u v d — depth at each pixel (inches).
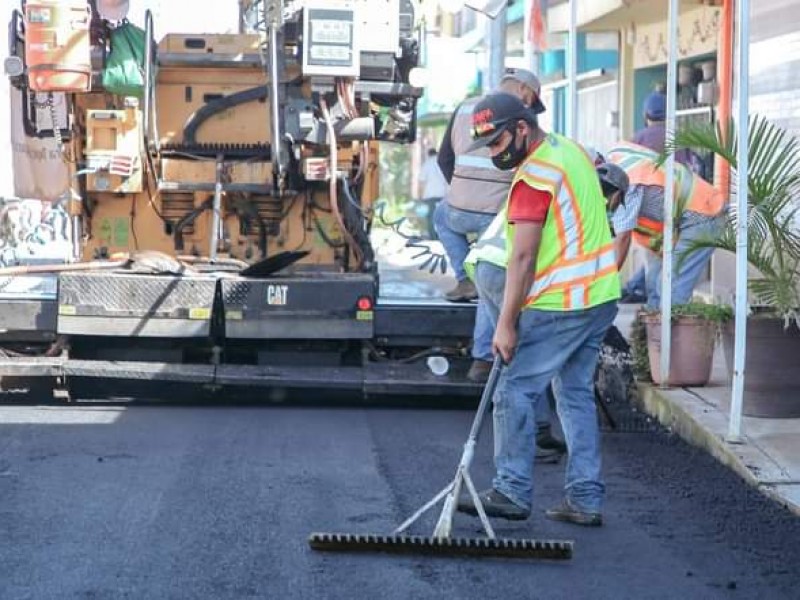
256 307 406.6
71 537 277.6
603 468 347.9
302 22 435.2
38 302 405.7
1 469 331.9
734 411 352.2
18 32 442.3
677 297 440.5
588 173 285.9
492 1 483.8
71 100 446.6
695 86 711.7
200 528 285.0
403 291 455.2
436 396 424.2
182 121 461.4
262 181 448.1
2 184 523.8
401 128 459.5
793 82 491.5
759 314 380.8
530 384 285.7
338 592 247.4
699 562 270.1
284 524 289.0
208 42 458.9
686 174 430.6
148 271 414.6
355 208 450.0
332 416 407.8
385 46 440.5
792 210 400.2
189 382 402.9
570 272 283.1
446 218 424.2
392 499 309.7
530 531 289.3
